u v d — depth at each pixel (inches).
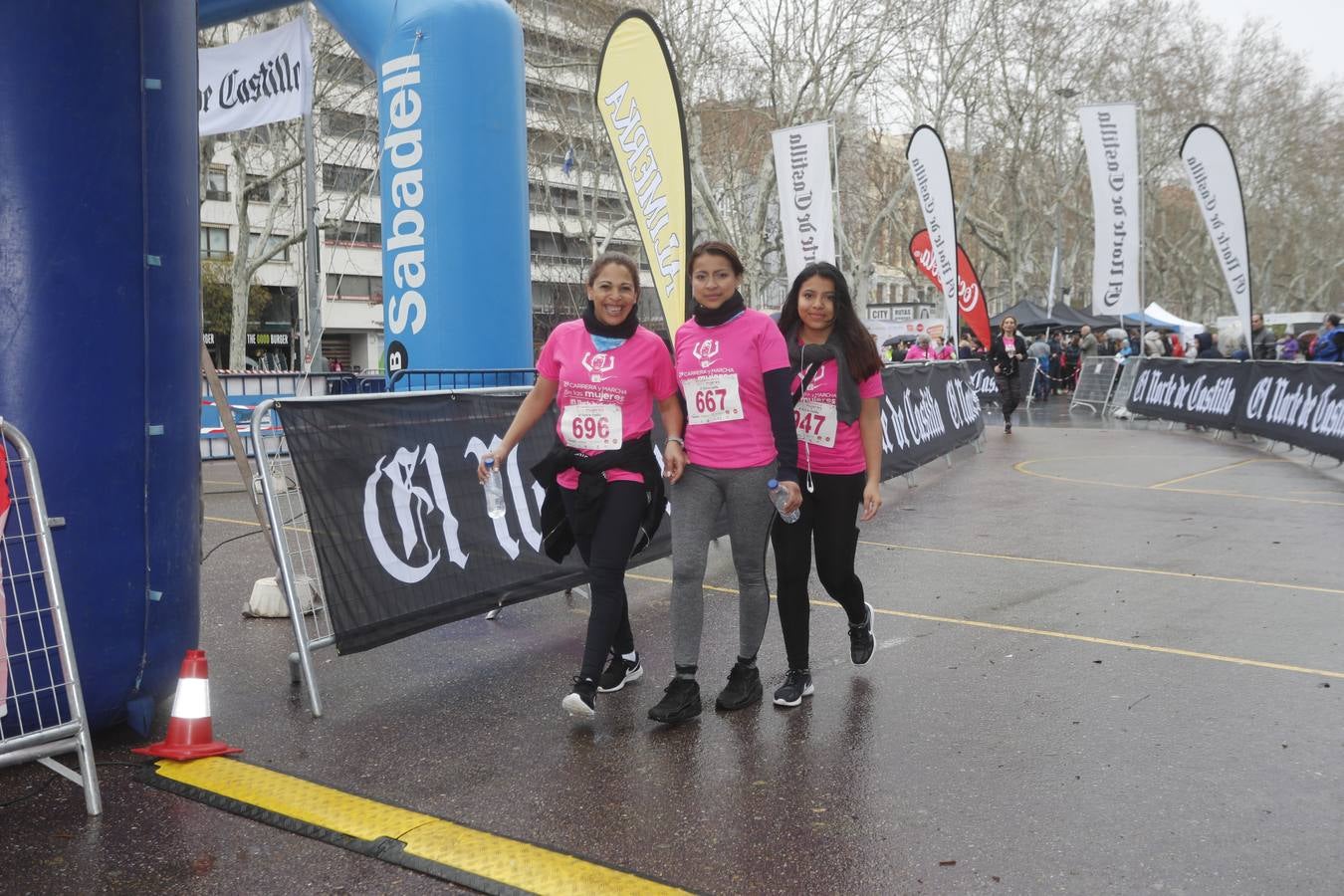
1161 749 146.6
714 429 159.2
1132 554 288.2
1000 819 125.3
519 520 215.9
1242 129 2094.0
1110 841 119.0
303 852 120.7
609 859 116.9
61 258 144.1
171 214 156.2
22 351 142.3
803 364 165.2
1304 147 2174.0
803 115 1211.9
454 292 354.6
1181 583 250.5
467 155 351.3
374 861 118.3
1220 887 108.4
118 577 151.6
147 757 149.7
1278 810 126.3
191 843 123.2
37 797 136.6
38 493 131.1
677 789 135.9
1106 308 739.4
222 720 165.3
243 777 141.7
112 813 131.7
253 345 1788.9
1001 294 2251.5
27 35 140.4
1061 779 136.9
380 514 185.3
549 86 1241.4
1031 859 115.1
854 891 109.2
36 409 143.6
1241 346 872.9
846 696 172.4
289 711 169.5
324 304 1775.3
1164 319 1504.7
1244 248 663.8
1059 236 1669.5
